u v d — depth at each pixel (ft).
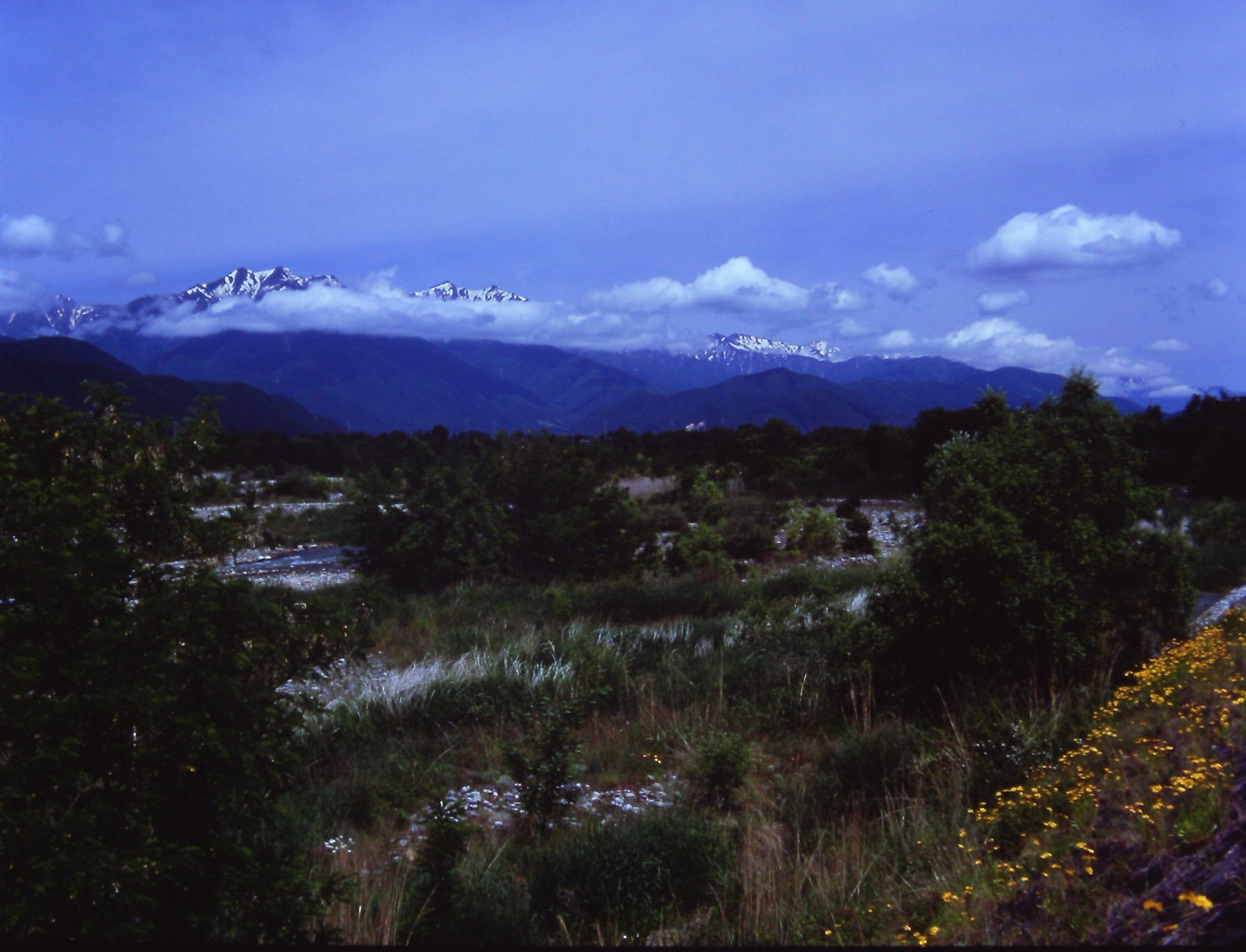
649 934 16.06
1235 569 57.82
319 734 26.53
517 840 21.08
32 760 9.91
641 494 118.11
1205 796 13.43
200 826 11.67
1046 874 13.71
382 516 61.46
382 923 14.97
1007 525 28.19
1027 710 24.39
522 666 34.96
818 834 19.29
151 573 14.06
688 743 27.12
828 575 58.90
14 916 9.11
